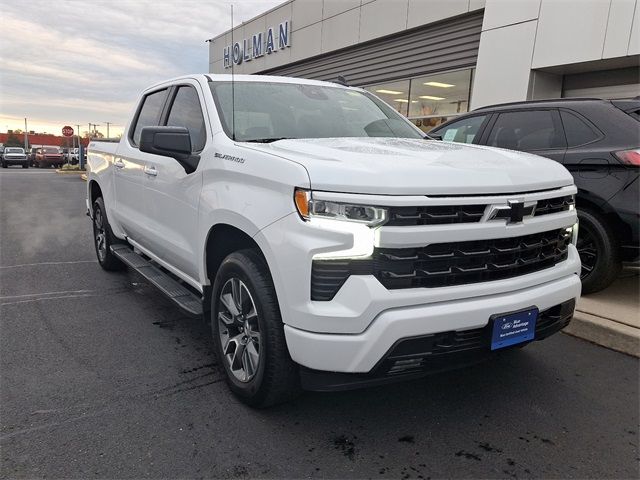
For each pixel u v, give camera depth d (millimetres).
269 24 18062
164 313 4496
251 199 2664
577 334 4062
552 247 2908
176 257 3715
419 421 2820
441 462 2465
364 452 2529
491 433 2715
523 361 3617
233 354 3037
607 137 4379
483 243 2488
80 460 2416
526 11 9227
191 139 3562
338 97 4098
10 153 42625
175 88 4168
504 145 5172
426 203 2285
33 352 3623
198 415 2822
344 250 2260
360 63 14672
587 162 4379
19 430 2645
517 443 2631
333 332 2299
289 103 3723
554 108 4863
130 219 4625
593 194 4328
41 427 2676
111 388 3115
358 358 2279
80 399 2975
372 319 2260
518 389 3203
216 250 3248
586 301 4488
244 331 2891
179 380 3236
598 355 3732
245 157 2830
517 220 2559
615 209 4223
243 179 2791
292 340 2408
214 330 3166
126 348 3725
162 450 2506
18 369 3350
